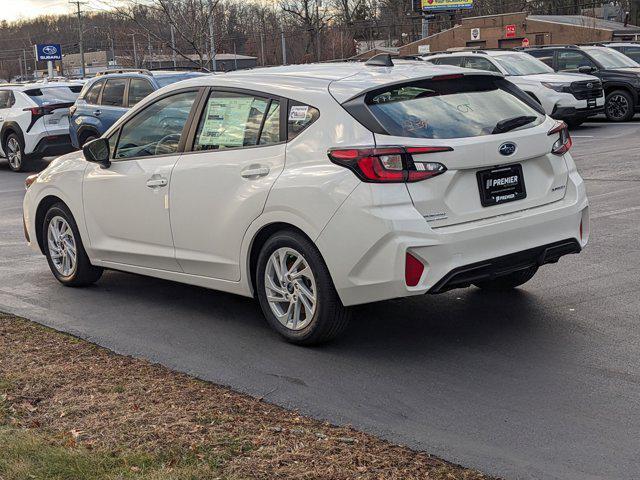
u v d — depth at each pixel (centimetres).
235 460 383
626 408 445
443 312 629
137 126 671
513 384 486
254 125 579
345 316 545
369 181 500
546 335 567
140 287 745
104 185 683
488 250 518
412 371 514
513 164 538
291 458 387
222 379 514
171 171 625
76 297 719
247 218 567
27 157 1845
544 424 430
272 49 6575
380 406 463
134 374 516
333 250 516
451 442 412
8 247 947
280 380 509
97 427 426
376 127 512
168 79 1588
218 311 661
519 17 5900
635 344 542
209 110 616
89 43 7088
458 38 6216
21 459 378
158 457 385
